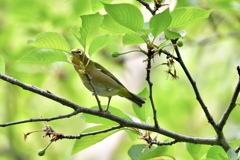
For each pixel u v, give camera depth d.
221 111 16.30
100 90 8.44
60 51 6.58
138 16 6.12
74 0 12.27
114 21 6.30
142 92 7.64
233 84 15.73
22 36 14.34
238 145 7.64
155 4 6.52
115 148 15.54
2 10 15.39
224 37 14.82
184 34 6.59
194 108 16.56
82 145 7.13
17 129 15.42
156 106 16.52
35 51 6.49
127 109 16.33
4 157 15.34
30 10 13.80
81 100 15.42
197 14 6.42
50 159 15.58
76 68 8.02
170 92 16.75
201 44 15.01
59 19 12.91
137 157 7.12
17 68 13.95
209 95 16.39
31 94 15.36
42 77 14.18
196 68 16.41
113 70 15.88
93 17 6.20
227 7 13.02
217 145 7.18
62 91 14.86
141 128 7.03
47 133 6.70
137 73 16.27
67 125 16.20
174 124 16.47
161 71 16.78
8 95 15.34
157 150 7.04
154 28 6.12
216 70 15.98
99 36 6.60
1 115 15.45
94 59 15.50
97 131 6.91
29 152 15.52
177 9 6.34
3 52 14.07
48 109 15.95
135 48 15.73
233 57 15.88
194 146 7.26
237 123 16.09
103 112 6.98
